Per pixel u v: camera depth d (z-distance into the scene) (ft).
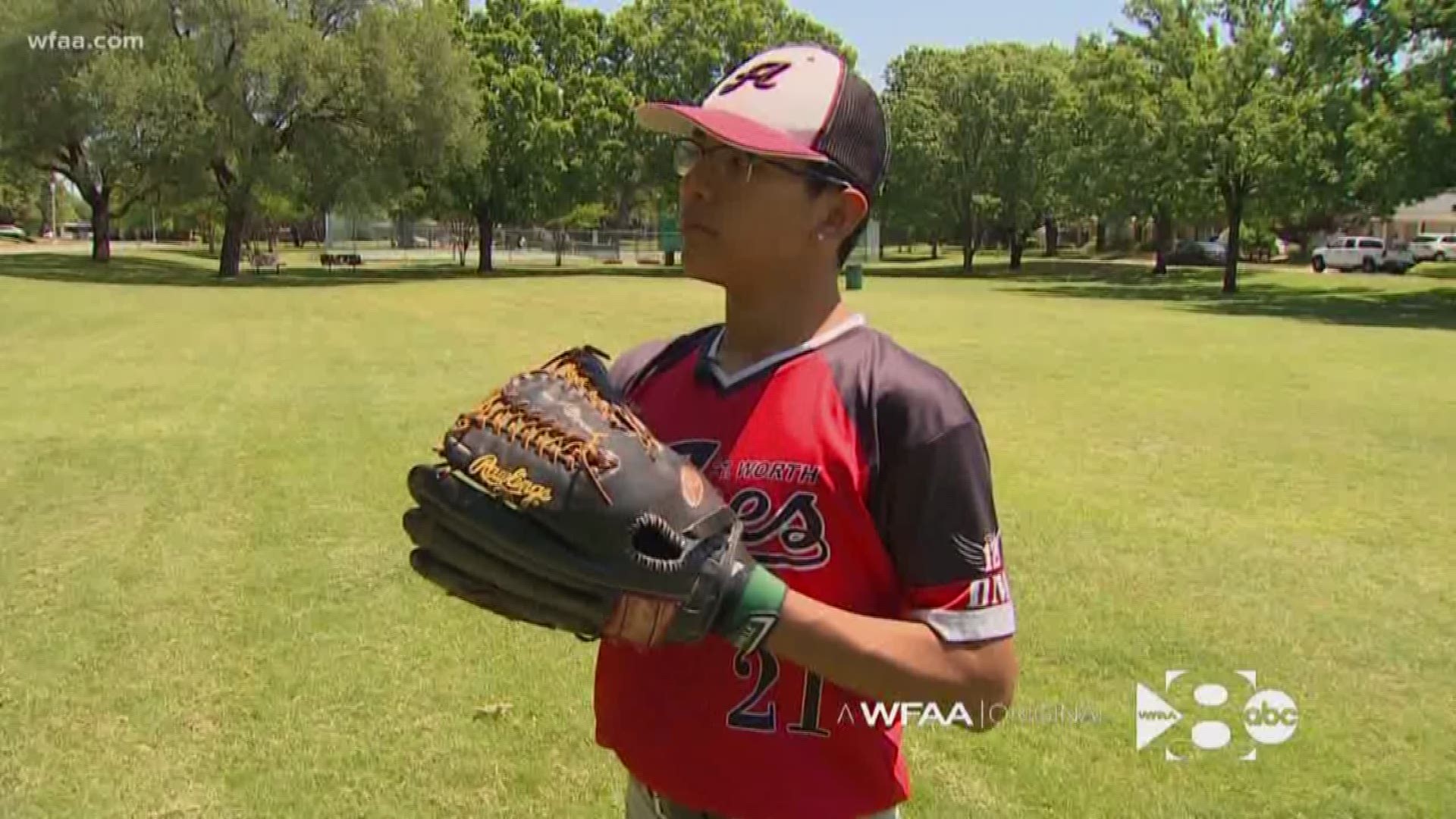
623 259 215.10
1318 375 52.34
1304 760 14.32
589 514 4.51
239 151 134.00
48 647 17.31
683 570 4.61
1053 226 255.70
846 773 5.42
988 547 5.14
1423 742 14.80
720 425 5.49
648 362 6.23
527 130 165.17
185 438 33.35
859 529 5.23
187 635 17.87
